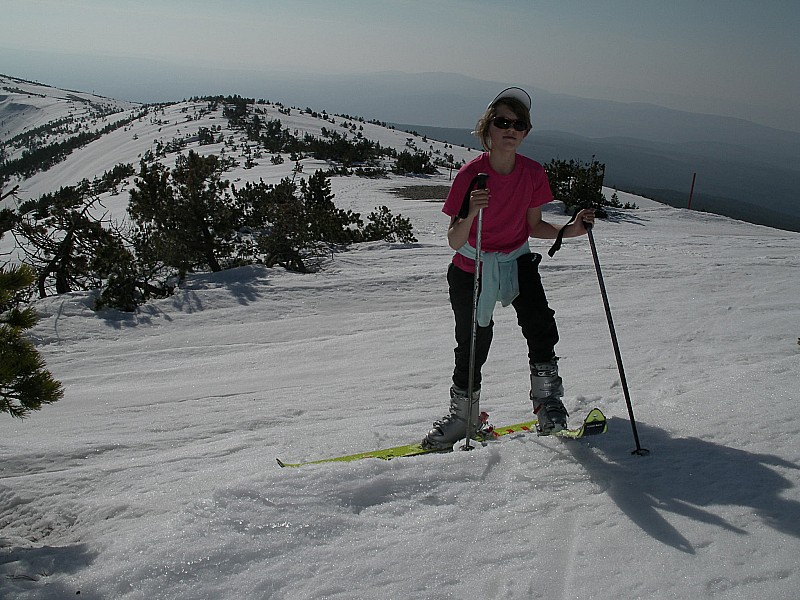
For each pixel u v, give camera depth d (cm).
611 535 204
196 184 1559
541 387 312
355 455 337
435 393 629
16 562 218
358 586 185
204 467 372
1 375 304
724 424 295
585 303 1136
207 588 187
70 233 1437
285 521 217
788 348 664
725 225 3145
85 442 467
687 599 167
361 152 6444
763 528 199
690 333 806
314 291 1356
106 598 186
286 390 687
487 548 202
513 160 298
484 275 305
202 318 1188
